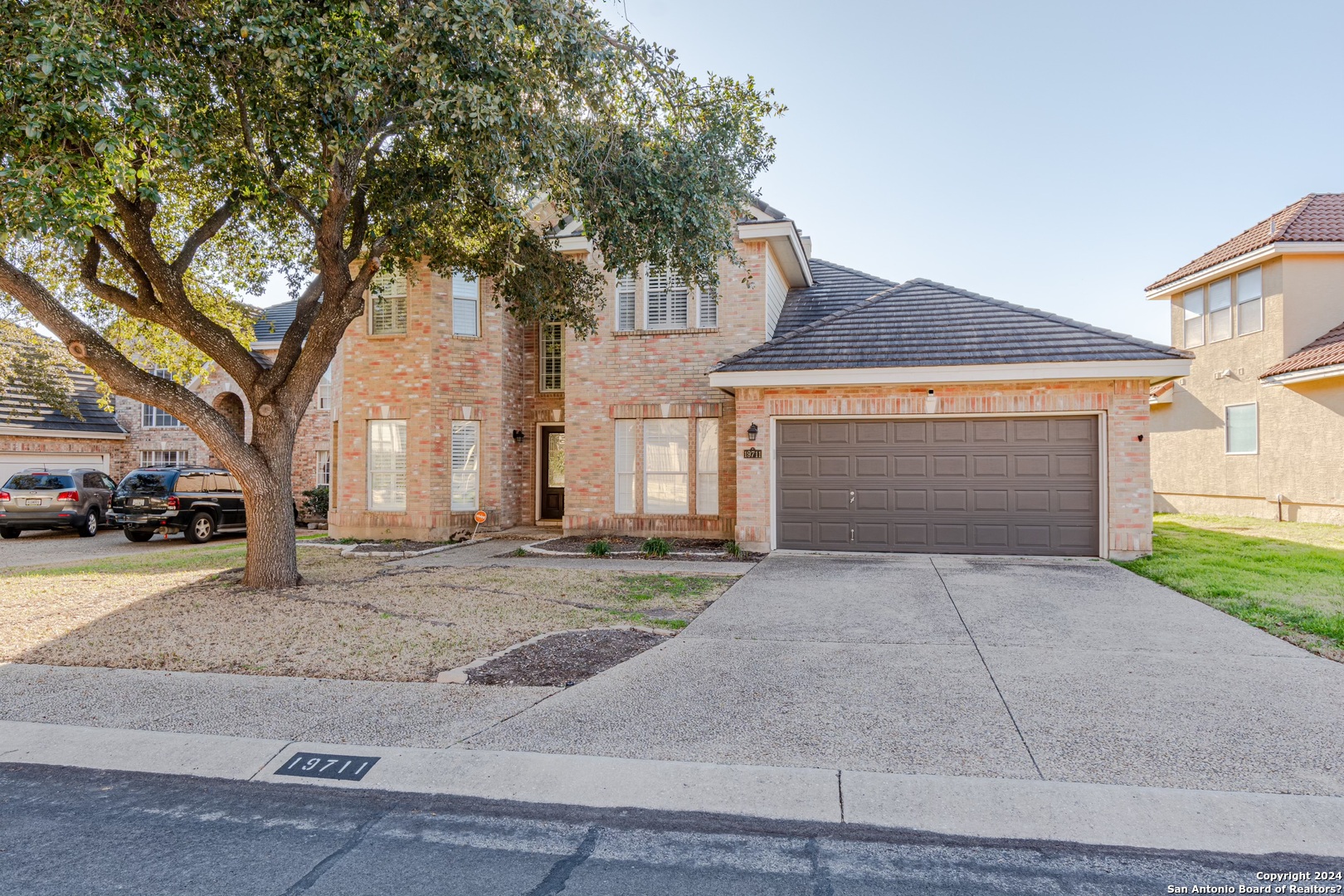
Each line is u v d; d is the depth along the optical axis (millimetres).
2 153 6957
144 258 9258
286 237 12461
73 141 7066
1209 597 8547
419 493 15680
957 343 12227
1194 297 20078
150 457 24984
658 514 15016
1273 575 9797
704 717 5043
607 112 9500
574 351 15367
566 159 8883
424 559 12633
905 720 4930
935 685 5617
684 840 3619
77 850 3553
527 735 4777
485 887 3209
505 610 8305
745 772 4219
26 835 3701
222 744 4734
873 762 4309
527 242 11570
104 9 6621
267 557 9836
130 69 6645
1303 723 4781
